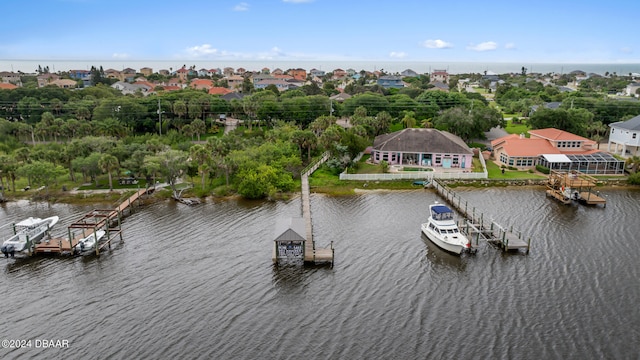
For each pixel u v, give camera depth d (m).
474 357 33.91
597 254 50.31
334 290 43.19
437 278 45.41
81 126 99.00
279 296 42.16
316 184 76.25
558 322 38.09
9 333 37.12
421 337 36.19
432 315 39.09
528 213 63.41
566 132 92.12
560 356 34.09
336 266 47.94
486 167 86.19
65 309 40.44
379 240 54.69
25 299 42.19
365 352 34.47
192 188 74.19
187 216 63.31
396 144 87.19
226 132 118.81
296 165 82.19
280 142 88.44
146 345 35.50
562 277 45.41
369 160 91.00
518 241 52.25
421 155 86.31
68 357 34.22
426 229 55.12
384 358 33.84
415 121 117.12
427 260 49.38
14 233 55.41
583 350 34.72
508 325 37.69
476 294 42.41
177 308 40.38
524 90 191.62
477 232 52.69
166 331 37.19
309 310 39.97
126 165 75.50
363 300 41.47
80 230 57.66
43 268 48.06
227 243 53.78
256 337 36.34
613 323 37.97
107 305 40.97
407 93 183.88
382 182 77.31
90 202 69.44
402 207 66.88
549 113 102.88
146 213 64.69
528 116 143.25
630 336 36.34
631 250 51.22
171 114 119.06
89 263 49.03
